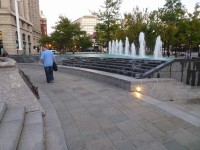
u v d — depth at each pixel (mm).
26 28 46969
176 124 4129
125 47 32625
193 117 4551
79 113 4957
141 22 32031
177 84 7938
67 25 34719
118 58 14750
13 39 36656
